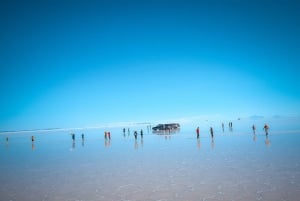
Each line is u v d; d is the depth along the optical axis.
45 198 13.62
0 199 13.81
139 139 55.50
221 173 16.89
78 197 13.47
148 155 28.06
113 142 51.00
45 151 39.12
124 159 26.19
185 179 15.89
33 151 40.22
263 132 52.31
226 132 60.03
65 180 17.69
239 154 24.50
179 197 12.45
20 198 13.88
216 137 46.94
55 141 63.75
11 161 29.41
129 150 34.41
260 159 20.98
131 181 16.28
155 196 12.84
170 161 23.11
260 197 11.61
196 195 12.55
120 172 19.48
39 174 20.48
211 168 18.75
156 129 92.06
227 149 28.81
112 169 20.94
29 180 18.31
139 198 12.69
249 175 15.79
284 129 57.28
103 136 79.00
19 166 25.31
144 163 22.94
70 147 44.44
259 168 17.59
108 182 16.38
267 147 28.16
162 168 20.05
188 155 26.12
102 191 14.33
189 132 69.12
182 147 33.91
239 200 11.43
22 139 85.25
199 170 18.33
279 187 12.90
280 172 16.02
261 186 13.27
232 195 12.17
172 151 30.25
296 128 59.19
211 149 29.81
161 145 38.53
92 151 35.69
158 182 15.56
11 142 70.19
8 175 20.75
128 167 21.44
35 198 13.73
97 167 22.30
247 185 13.63
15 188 16.09
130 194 13.44
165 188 14.13
